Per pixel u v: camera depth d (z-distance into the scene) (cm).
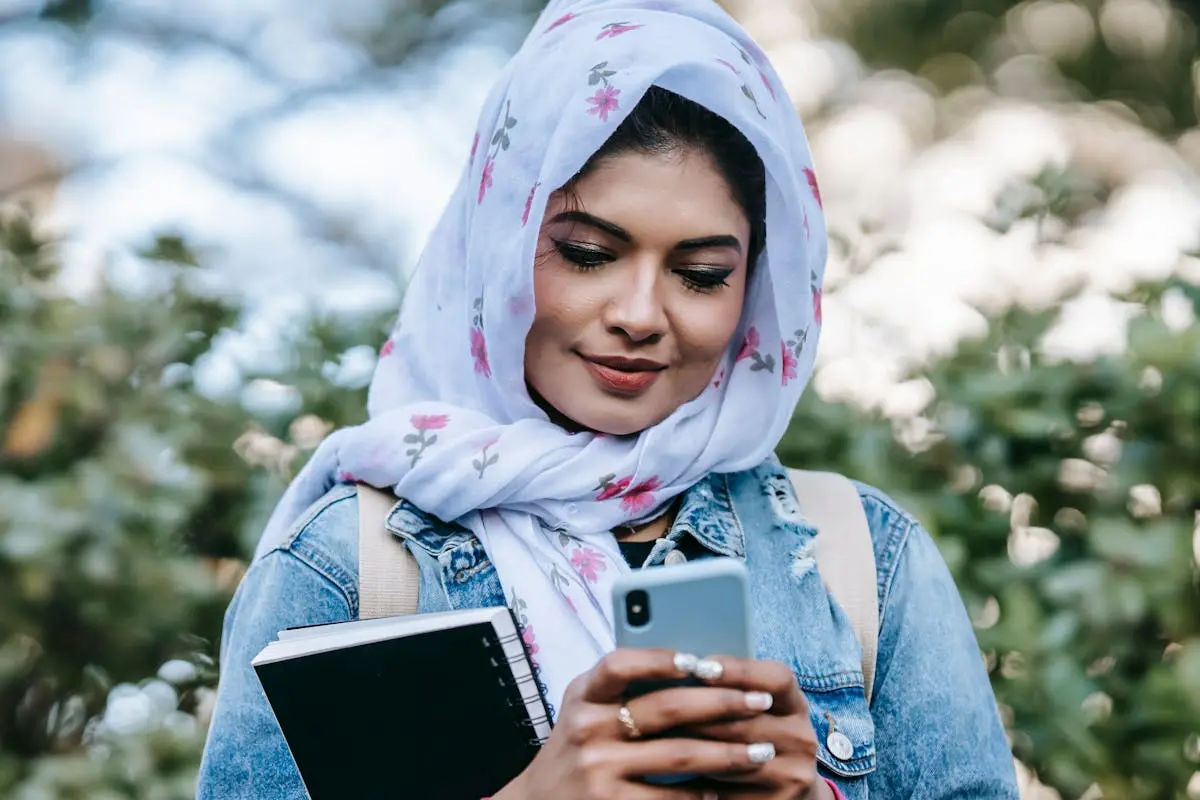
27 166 567
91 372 279
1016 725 237
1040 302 265
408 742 138
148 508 264
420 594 157
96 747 275
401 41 563
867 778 160
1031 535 252
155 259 292
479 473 157
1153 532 239
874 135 555
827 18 558
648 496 161
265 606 157
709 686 125
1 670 273
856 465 248
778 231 162
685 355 159
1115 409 248
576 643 155
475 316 164
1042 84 547
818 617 160
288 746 145
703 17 166
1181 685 234
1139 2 538
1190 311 258
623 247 155
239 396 275
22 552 261
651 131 155
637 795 125
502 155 160
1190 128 536
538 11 560
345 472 165
